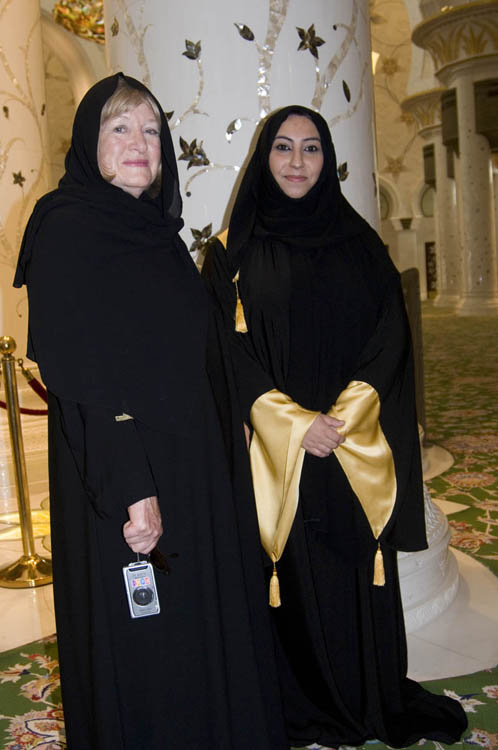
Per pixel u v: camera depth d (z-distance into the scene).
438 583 2.98
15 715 2.38
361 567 2.15
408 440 2.21
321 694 2.17
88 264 1.55
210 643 1.65
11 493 4.72
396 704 2.20
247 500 1.93
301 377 2.11
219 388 1.99
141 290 1.60
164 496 1.65
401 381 2.20
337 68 2.71
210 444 1.72
